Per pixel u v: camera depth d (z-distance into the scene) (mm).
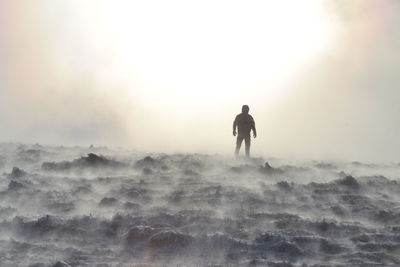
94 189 19969
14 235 15891
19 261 14008
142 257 14547
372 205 18766
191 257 14578
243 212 17578
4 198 18688
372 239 15766
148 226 16062
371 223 17281
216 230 16141
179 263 14148
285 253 14781
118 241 15633
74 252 14766
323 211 18078
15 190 19219
